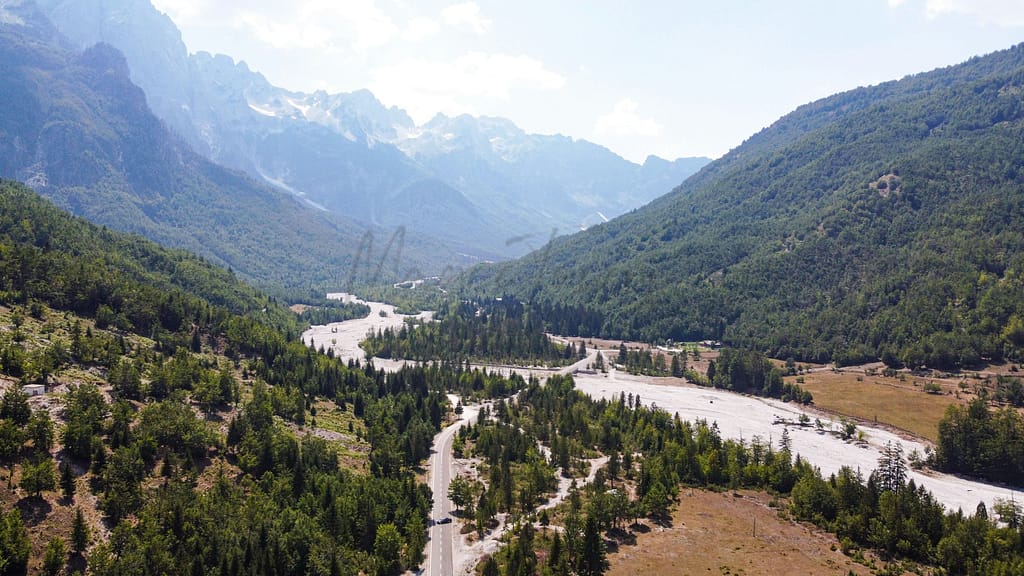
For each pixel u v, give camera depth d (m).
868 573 159.12
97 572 130.88
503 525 185.75
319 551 151.38
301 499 171.88
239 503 164.25
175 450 181.00
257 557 144.62
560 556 155.75
